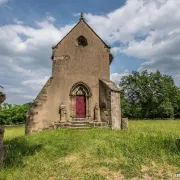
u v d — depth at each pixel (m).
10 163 7.66
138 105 57.47
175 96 55.56
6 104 45.03
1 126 7.66
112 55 19.83
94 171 6.82
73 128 15.59
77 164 7.50
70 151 8.99
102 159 7.90
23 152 9.11
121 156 8.15
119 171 6.84
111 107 16.67
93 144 9.78
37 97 16.53
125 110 56.41
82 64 18.56
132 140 10.45
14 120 43.59
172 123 28.19
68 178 6.39
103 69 18.88
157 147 9.07
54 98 17.33
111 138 11.14
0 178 6.41
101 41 19.30
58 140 10.85
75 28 19.06
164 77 55.91
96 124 16.58
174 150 8.68
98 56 18.98
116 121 16.77
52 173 6.79
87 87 18.22
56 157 8.36
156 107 54.44
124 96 58.81
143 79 56.28
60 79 17.86
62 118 17.08
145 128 19.05
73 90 18.08
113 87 17.39
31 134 13.84
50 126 16.38
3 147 7.64
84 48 18.86
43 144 10.22
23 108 45.09
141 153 8.45
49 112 16.83
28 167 7.39
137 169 6.91
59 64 18.08
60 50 18.39
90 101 18.08
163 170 6.83
